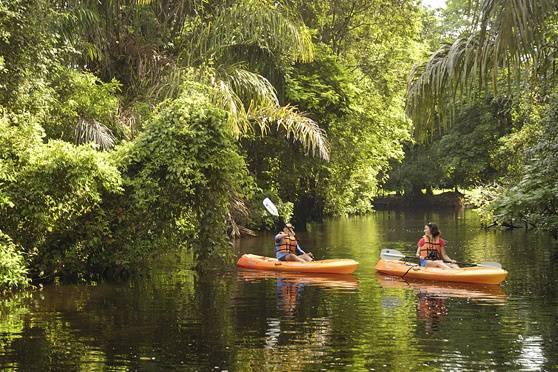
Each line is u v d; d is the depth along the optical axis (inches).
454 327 397.1
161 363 322.0
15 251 540.4
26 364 321.1
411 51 1365.7
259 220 995.9
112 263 610.5
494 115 1652.3
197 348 349.1
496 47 486.0
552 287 538.9
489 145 1680.6
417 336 374.6
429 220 1491.1
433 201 2217.0
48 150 534.6
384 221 1481.3
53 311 442.6
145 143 597.9
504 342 360.5
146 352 341.1
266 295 509.7
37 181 526.3
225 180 619.5
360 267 687.1
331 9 1290.6
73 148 548.4
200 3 885.8
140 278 599.2
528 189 759.1
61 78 660.1
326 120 1091.9
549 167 719.1
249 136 857.5
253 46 872.3
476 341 362.9
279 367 315.6
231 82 804.0
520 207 754.8
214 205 621.9
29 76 575.5
